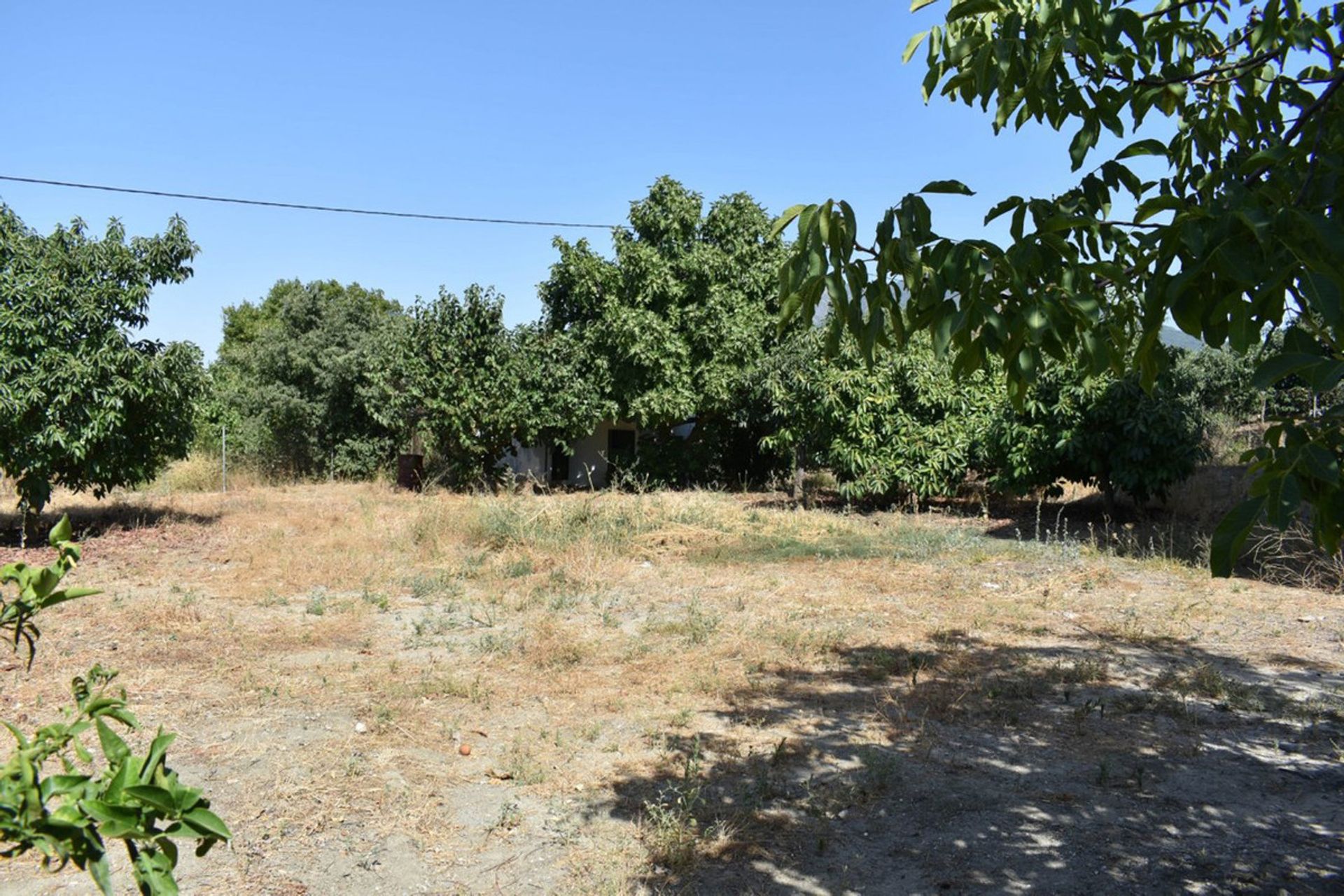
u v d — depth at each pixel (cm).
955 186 215
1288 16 297
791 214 220
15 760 118
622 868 387
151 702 583
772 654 706
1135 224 226
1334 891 367
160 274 1189
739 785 469
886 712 578
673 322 2006
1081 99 274
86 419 1123
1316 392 162
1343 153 226
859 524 1377
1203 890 369
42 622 776
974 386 1454
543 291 2111
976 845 407
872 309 218
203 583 962
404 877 380
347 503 1659
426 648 723
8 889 373
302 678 638
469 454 1983
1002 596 905
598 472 2239
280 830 417
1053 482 1365
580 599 905
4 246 1103
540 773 479
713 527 1307
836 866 389
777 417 1880
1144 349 224
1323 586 917
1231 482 1459
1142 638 747
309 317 2252
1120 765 495
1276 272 190
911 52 326
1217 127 296
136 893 368
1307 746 520
